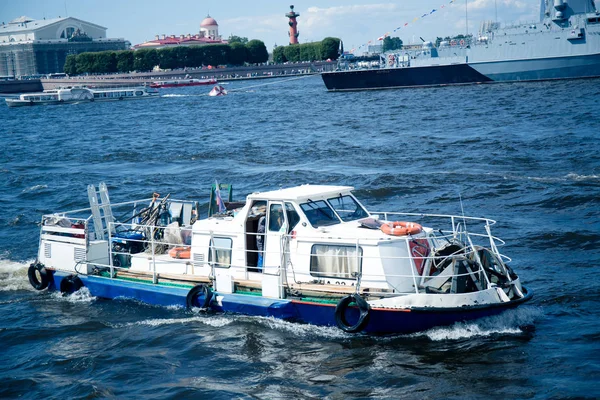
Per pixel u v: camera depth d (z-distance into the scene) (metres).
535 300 18.62
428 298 15.84
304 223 17.17
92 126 85.00
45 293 20.73
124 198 36.06
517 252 23.12
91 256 20.25
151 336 17.08
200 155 52.22
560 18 105.19
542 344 15.84
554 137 49.16
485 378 14.40
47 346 17.03
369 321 16.09
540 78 108.44
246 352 15.99
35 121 97.44
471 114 71.25
